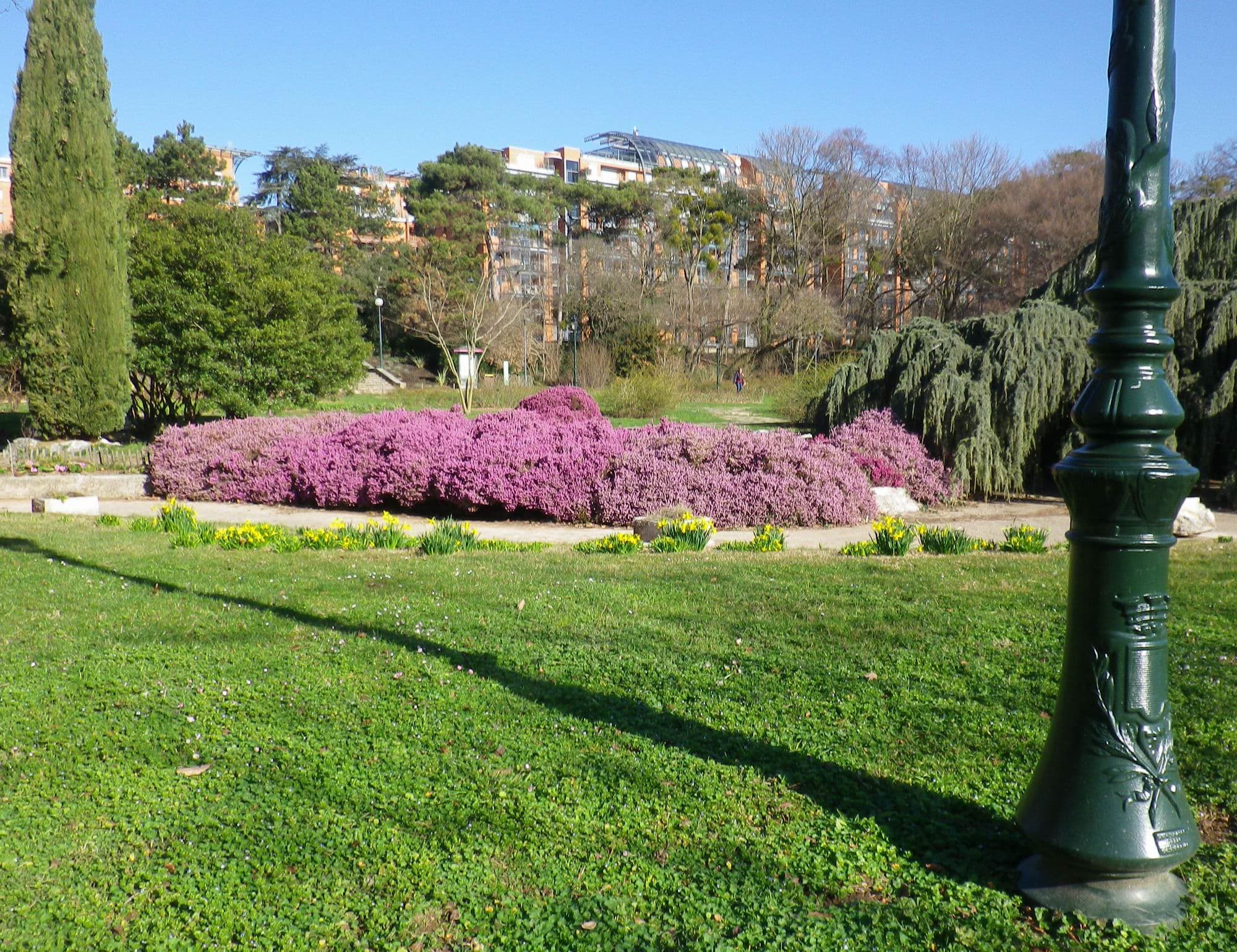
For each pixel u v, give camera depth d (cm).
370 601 650
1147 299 262
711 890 288
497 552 901
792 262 6147
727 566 787
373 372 5028
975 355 1457
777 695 452
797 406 3041
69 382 1866
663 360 5153
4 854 306
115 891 286
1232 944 256
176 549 910
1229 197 1564
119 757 381
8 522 1126
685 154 8419
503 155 7450
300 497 1392
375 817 332
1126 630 265
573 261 5678
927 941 261
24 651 521
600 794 349
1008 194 5156
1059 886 278
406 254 5575
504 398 3869
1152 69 259
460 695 453
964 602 632
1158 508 260
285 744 395
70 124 1833
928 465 1399
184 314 2083
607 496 1207
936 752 385
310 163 5834
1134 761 266
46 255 1830
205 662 504
